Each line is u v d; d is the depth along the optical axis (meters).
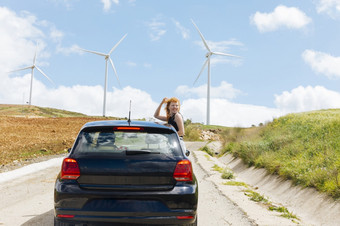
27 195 7.21
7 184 8.38
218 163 14.89
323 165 8.82
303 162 9.62
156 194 3.76
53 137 22.81
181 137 5.99
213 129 50.62
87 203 3.72
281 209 6.56
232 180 10.06
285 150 12.14
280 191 8.84
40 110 104.44
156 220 3.75
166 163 3.88
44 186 8.21
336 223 5.93
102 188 3.74
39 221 5.30
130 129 4.18
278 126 18.88
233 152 17.16
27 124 35.53
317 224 6.18
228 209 6.34
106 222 3.76
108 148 3.94
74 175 3.79
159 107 6.55
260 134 19.53
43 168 11.16
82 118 52.97
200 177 10.55
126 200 3.73
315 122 15.68
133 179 3.78
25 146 16.77
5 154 14.31
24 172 10.21
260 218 5.74
